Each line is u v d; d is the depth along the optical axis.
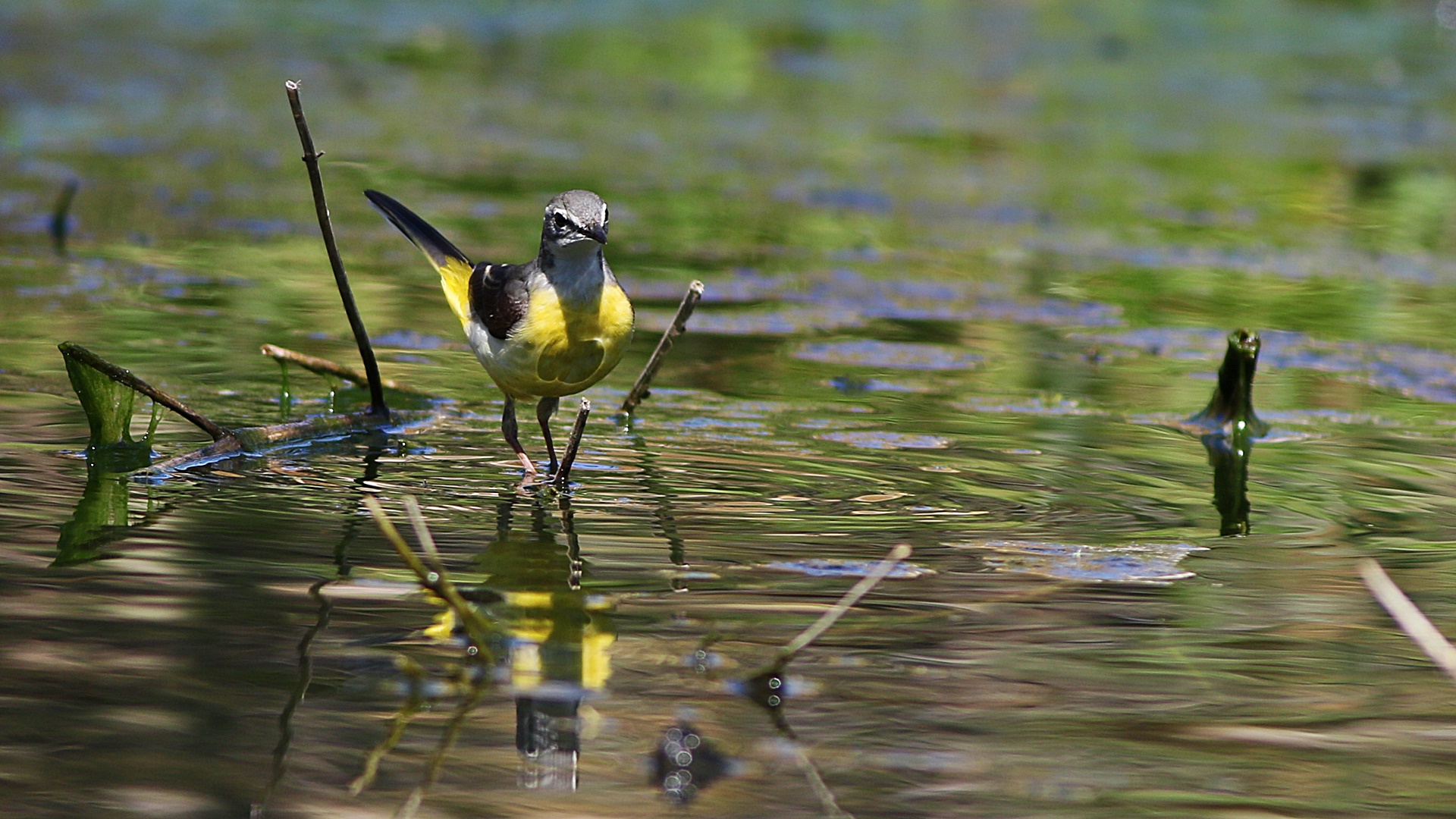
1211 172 22.41
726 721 6.00
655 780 5.49
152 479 9.27
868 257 17.45
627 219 18.59
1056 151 23.73
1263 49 33.56
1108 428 11.41
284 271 15.63
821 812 5.31
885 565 6.51
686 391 12.23
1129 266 17.34
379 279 15.61
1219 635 7.07
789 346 13.77
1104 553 8.36
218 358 12.48
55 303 13.85
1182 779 5.59
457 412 11.53
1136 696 6.35
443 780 5.46
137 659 6.41
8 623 6.75
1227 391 11.42
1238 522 9.07
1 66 26.16
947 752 5.77
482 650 6.56
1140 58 31.92
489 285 10.01
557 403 10.32
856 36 33.31
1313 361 13.75
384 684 6.29
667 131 24.22
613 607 7.27
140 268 15.38
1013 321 14.95
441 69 28.53
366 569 7.68
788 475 9.95
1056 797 5.46
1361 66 31.70
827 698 6.26
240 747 5.67
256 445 10.12
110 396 9.76
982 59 31.30
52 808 5.16
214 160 20.66
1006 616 7.29
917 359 13.41
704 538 8.48
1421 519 9.17
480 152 22.02
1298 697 6.38
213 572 7.55
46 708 5.91
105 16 32.12
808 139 24.12
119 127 22.39
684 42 32.00
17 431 10.17
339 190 19.31
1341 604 7.54
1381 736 6.01
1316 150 23.78
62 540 7.96
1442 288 16.70
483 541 8.28
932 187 21.20
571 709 6.07
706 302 15.28
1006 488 9.75
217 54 28.75
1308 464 10.52
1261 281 16.84
